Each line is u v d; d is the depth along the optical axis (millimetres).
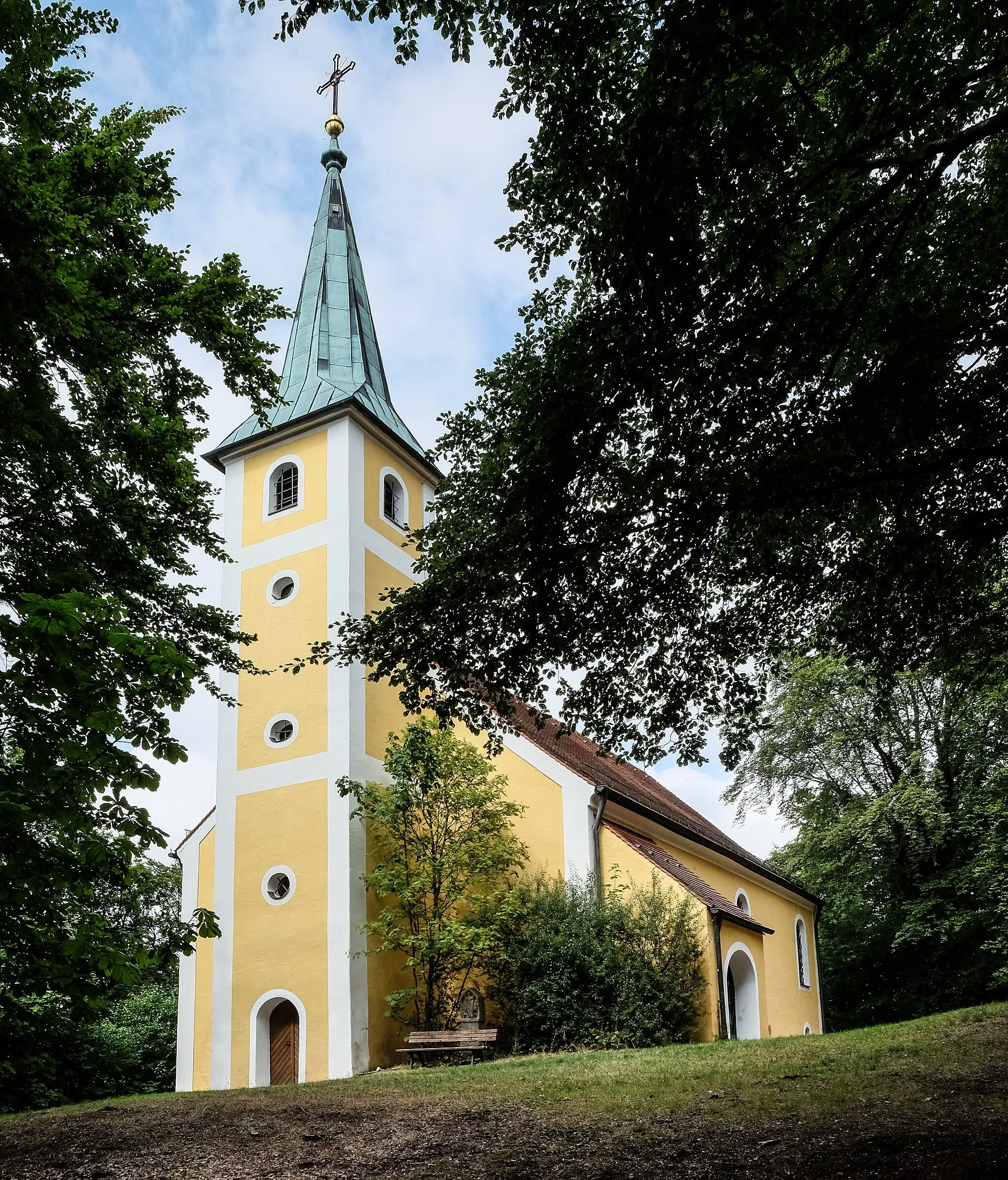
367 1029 17453
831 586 9836
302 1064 17453
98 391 10625
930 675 12062
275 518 21562
